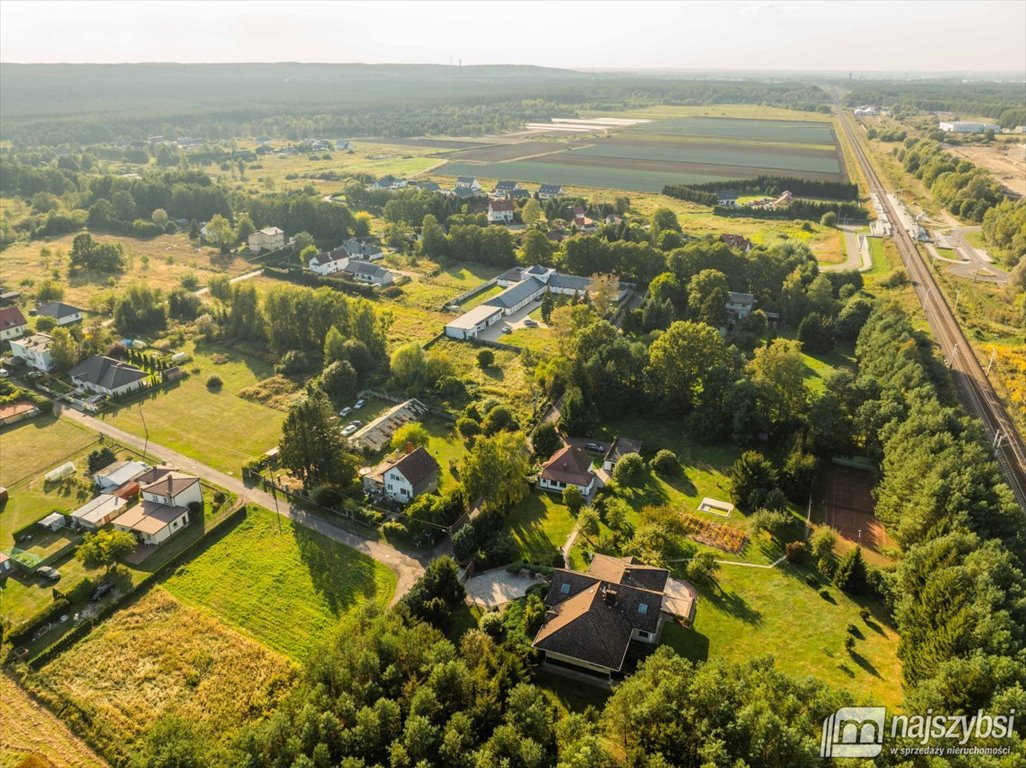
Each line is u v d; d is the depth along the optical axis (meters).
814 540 92.75
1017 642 63.69
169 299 178.88
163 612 83.25
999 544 77.62
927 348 149.12
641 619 78.25
